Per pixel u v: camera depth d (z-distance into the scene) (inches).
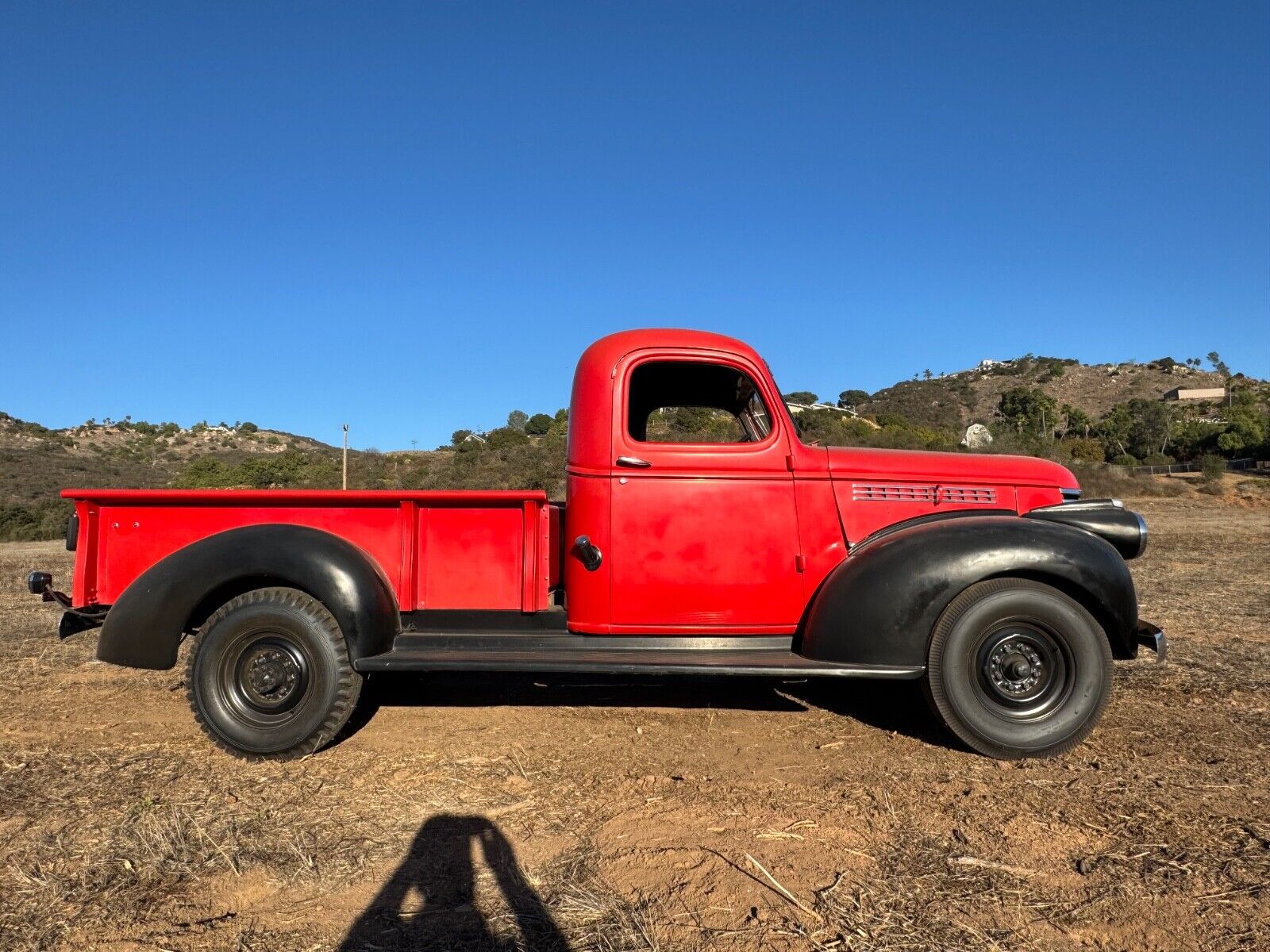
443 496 163.9
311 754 155.0
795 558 167.9
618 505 166.6
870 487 171.2
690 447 168.7
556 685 210.1
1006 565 152.0
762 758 154.5
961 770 147.8
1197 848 115.8
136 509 167.6
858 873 109.0
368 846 117.9
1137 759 151.6
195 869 110.7
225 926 96.9
